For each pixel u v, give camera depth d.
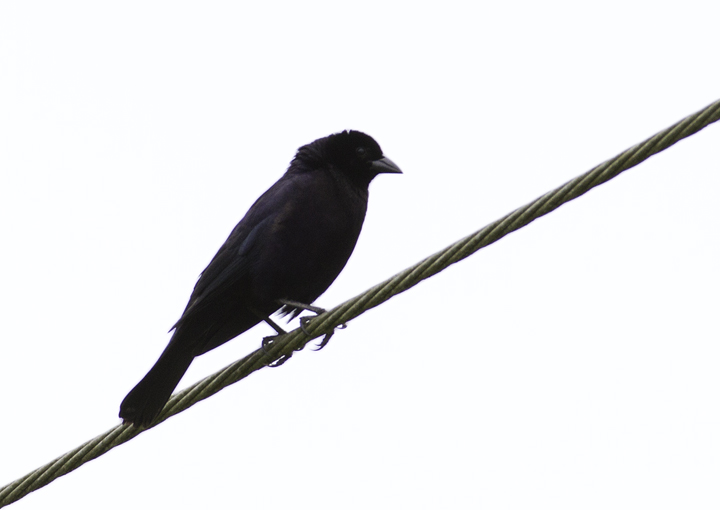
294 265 12.09
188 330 11.80
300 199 12.17
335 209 12.41
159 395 11.09
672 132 8.35
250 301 12.27
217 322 12.32
